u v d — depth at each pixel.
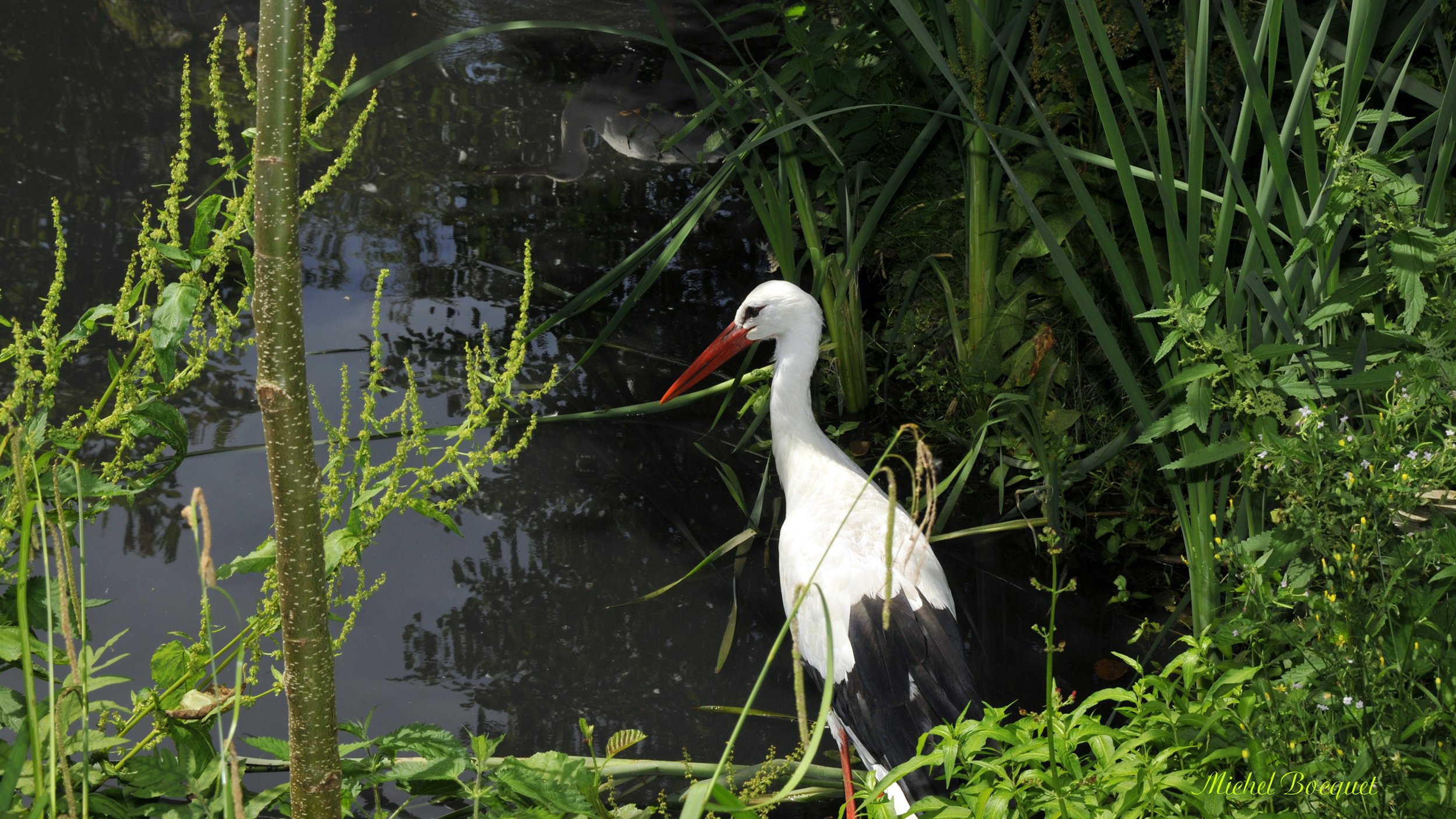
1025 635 5.40
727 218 9.05
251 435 6.24
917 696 4.24
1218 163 6.05
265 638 5.04
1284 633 3.64
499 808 3.68
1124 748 3.43
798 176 6.57
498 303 7.76
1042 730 3.62
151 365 3.37
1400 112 5.37
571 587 5.57
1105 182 6.39
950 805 3.55
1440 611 3.61
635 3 12.79
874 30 7.05
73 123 9.38
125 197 8.30
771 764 4.48
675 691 4.96
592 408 6.95
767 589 5.69
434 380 6.94
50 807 2.40
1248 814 3.32
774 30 6.97
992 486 6.45
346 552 3.30
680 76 11.20
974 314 6.70
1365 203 3.83
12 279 7.16
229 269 7.57
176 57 10.88
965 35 6.00
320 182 3.20
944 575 5.37
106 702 3.37
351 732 3.52
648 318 7.81
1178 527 6.04
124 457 5.91
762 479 6.53
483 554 5.76
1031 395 6.50
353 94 4.09
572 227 8.74
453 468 6.24
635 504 6.23
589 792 3.53
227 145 3.18
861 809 3.97
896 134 7.38
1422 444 3.61
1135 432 5.66
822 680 4.60
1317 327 4.23
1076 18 3.95
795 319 5.65
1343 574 3.38
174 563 5.30
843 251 7.61
